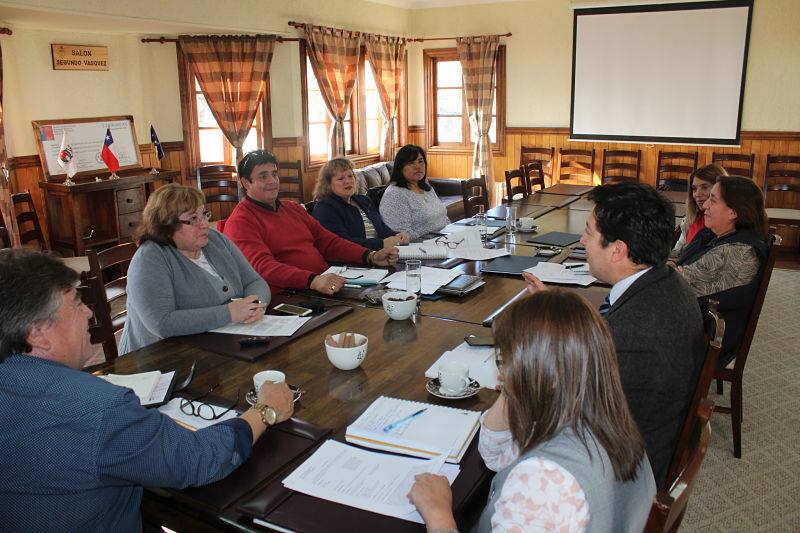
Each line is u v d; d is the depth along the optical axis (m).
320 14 6.71
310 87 6.92
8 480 1.18
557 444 0.97
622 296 1.53
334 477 1.29
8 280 1.18
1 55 4.82
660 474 1.49
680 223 4.03
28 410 1.17
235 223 2.91
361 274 2.78
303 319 2.19
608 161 7.14
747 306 2.58
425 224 3.90
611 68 6.88
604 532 0.95
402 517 1.17
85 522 1.22
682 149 6.75
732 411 2.67
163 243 2.19
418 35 8.02
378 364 1.83
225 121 6.29
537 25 7.29
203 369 1.82
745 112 6.40
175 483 1.22
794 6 6.03
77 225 5.26
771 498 2.43
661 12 6.54
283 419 1.49
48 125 5.40
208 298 2.25
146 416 1.23
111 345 2.23
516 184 7.78
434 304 2.38
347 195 3.51
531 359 0.98
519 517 0.93
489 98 7.58
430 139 8.23
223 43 6.09
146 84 6.20
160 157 6.11
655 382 1.45
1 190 4.80
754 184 2.61
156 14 5.02
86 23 5.14
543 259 3.04
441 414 1.50
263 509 1.19
